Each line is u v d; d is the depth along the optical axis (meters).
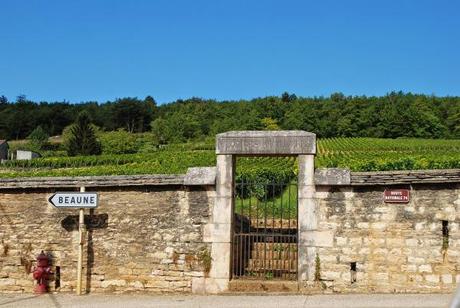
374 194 10.05
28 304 10.15
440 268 9.67
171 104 121.69
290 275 10.71
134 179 11.03
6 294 11.32
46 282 11.41
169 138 91.38
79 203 10.91
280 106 98.81
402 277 9.81
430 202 9.81
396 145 63.22
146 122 116.00
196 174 10.69
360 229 10.04
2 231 11.72
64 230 11.48
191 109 107.94
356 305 8.84
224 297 10.09
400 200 9.90
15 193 11.76
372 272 9.94
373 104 90.94
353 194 10.12
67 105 125.12
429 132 82.75
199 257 10.63
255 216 15.30
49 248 11.48
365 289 9.92
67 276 11.34
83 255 11.23
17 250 11.62
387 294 9.70
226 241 10.53
